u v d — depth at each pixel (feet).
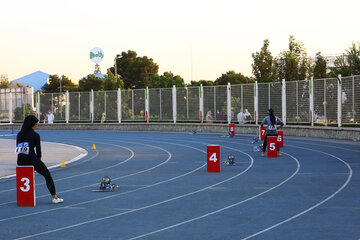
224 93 138.92
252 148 89.97
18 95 192.85
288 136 119.03
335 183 46.80
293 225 30.04
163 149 93.09
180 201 39.34
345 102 102.01
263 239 26.84
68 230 29.99
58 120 182.60
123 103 167.63
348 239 26.45
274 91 123.75
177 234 28.43
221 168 61.26
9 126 191.11
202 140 113.80
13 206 38.47
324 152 79.00
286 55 154.51
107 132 158.51
